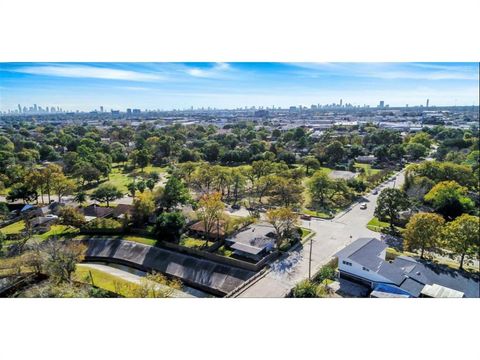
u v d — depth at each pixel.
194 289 23.34
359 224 30.52
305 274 22.27
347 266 21.23
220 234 27.50
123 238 28.48
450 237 21.72
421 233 22.75
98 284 22.33
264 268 23.02
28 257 21.78
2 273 21.62
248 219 29.95
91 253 27.23
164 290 19.38
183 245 26.69
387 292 18.64
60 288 18.72
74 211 29.88
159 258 25.83
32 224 29.06
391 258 23.92
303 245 26.55
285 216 25.45
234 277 22.88
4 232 28.06
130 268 26.03
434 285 18.92
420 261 22.59
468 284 19.59
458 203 29.55
